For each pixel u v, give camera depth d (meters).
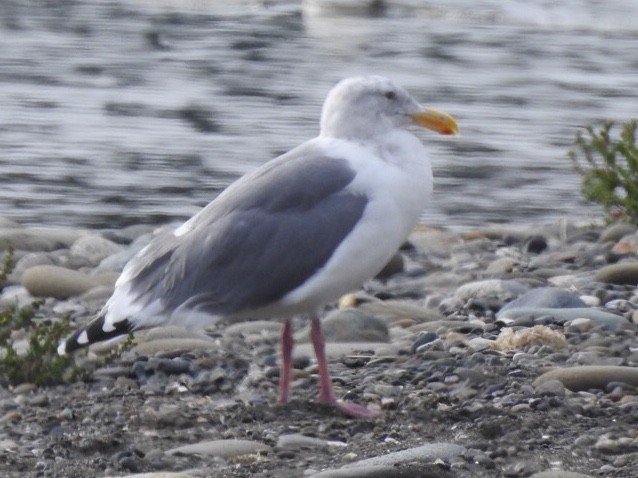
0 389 11.38
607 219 19.06
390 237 10.79
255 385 11.51
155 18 40.38
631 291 14.80
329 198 10.58
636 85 30.75
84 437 10.08
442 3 41.72
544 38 36.81
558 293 14.03
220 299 10.42
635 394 10.95
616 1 41.72
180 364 11.80
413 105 11.21
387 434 10.19
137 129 26.98
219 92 30.42
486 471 9.32
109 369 11.78
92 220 21.06
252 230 10.48
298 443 9.95
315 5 41.34
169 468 9.52
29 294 15.07
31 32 37.66
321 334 10.91
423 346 12.43
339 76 32.09
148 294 10.49
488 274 16.19
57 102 29.30
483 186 23.25
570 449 9.73
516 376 11.37
